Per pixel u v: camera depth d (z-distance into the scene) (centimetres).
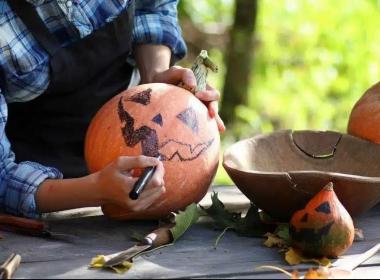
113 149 236
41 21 252
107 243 228
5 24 247
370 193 232
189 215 230
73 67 261
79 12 257
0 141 240
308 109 733
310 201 216
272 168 258
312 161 262
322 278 198
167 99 240
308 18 722
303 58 746
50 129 278
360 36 707
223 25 770
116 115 239
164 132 235
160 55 289
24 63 249
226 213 244
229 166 239
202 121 241
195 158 237
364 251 223
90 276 200
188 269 206
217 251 221
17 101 263
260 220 239
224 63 717
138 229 241
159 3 294
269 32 739
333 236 211
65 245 225
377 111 266
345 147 263
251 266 209
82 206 236
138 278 199
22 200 238
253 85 734
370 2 700
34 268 205
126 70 289
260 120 688
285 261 214
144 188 225
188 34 765
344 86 721
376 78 711
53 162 279
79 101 274
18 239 230
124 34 269
